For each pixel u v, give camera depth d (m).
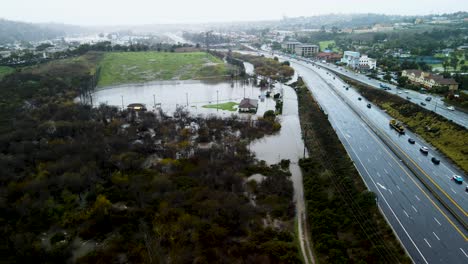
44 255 71.38
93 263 70.25
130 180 100.75
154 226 80.62
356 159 113.31
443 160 112.38
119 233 79.50
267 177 107.38
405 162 110.19
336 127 147.00
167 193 93.06
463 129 123.31
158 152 125.19
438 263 65.44
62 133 139.88
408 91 194.00
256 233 78.62
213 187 98.25
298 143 141.25
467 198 88.38
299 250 74.56
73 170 104.38
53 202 90.88
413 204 86.06
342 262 66.75
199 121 163.88
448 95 168.25
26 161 112.44
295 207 92.44
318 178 102.81
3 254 71.19
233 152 123.94
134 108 187.88
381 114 168.50
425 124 140.75
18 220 83.44
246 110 187.38
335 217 81.56
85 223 83.12
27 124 145.50
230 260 70.06
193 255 71.31
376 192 91.94
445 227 76.62
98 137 135.00
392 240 72.12
